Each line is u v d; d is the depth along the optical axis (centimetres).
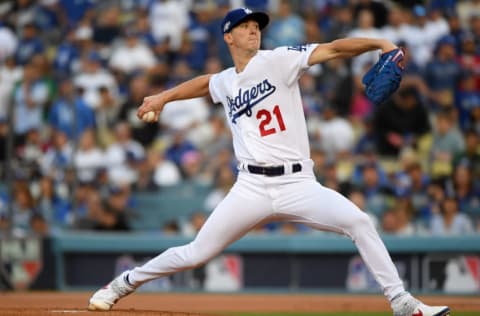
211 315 2158
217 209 2059
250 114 2019
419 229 4475
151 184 4800
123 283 2178
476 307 3303
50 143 4744
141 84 5147
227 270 4222
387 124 4925
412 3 5434
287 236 4209
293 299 3803
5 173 4688
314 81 5194
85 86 5191
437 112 5075
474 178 4719
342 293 4181
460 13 5547
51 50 5631
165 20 5550
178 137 4938
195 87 2153
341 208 1973
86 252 4291
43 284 4256
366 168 4634
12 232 4328
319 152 4631
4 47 5588
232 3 5700
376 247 1977
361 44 1928
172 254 2114
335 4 5531
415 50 5244
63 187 4597
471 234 4228
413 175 4662
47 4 5812
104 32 5572
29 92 5009
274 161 2000
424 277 4156
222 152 4831
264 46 5362
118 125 4953
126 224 4531
